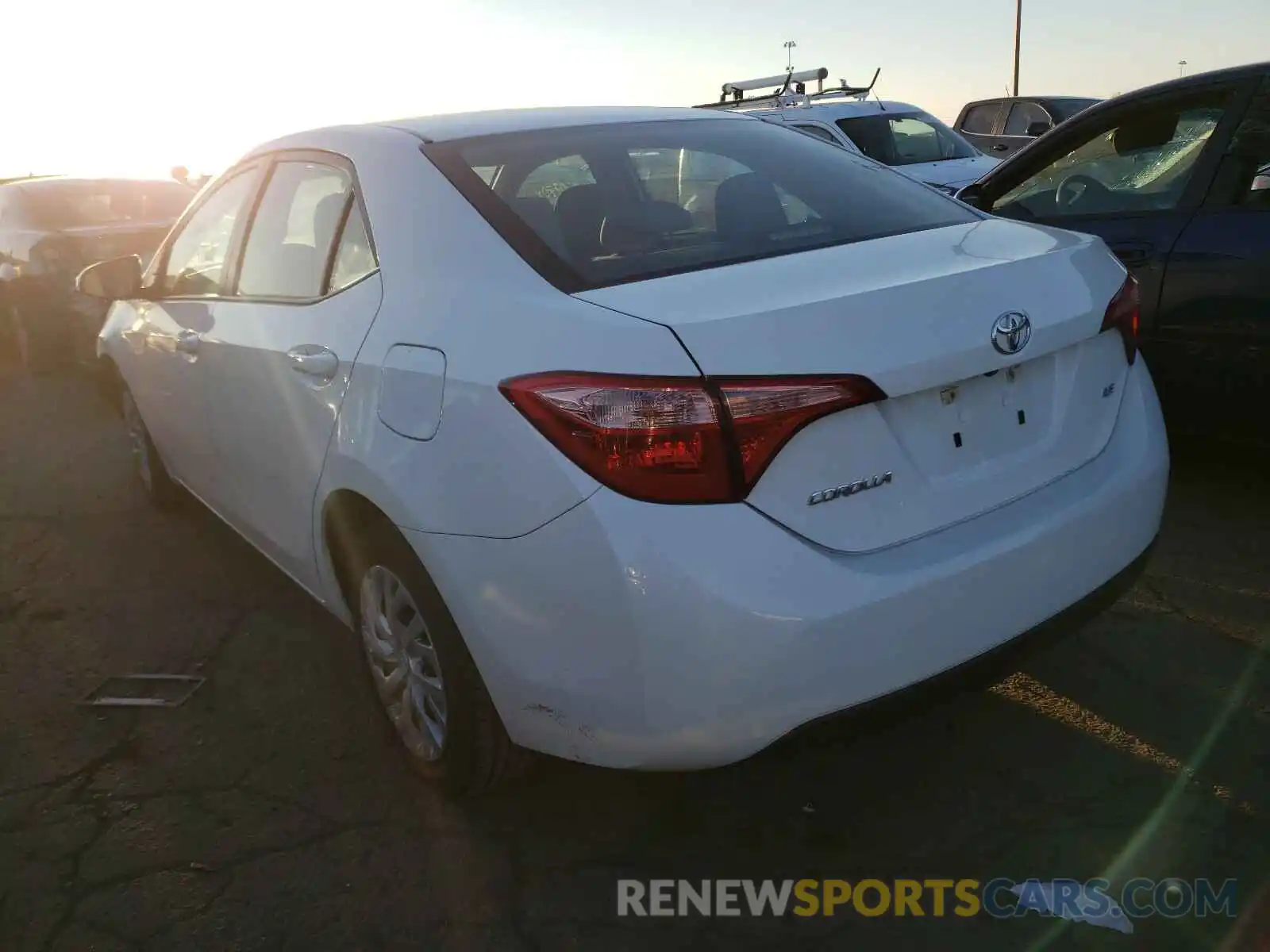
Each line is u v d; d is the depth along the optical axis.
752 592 1.91
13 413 7.00
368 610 2.75
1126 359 2.60
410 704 2.68
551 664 2.07
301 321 2.84
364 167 2.83
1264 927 2.14
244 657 3.51
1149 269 4.06
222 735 3.05
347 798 2.72
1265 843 2.36
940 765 2.71
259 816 2.67
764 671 1.93
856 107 10.52
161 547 4.49
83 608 3.94
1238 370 3.85
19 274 7.65
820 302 2.04
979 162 10.38
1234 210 3.86
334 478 2.61
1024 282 2.29
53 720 3.18
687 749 2.00
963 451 2.20
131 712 3.20
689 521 1.91
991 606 2.15
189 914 2.35
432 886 2.40
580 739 2.11
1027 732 2.80
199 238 3.78
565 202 2.55
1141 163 4.30
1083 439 2.44
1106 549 2.39
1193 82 4.18
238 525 3.69
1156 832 2.42
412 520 2.28
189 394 3.64
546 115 3.10
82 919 2.35
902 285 2.13
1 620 3.87
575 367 2.00
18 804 2.77
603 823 2.59
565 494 1.98
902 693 2.06
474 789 2.56
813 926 2.23
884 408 2.07
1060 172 4.66
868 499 2.05
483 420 2.12
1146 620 3.30
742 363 1.93
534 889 2.38
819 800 2.62
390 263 2.60
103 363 4.78
